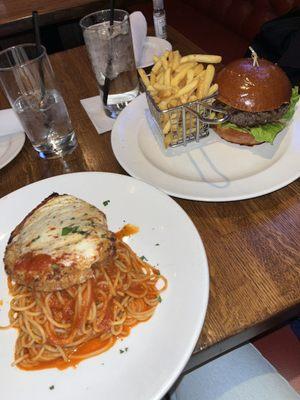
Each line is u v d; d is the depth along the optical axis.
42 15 0.99
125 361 0.29
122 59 0.54
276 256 0.35
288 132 0.48
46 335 0.32
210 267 0.36
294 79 0.66
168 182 0.43
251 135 0.46
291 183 0.42
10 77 0.47
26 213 0.41
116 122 0.52
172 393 0.44
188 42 0.71
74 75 0.68
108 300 0.33
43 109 0.48
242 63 0.47
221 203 0.41
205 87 0.45
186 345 0.28
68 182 0.43
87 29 0.52
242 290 0.33
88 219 0.34
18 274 0.32
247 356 0.44
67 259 0.31
